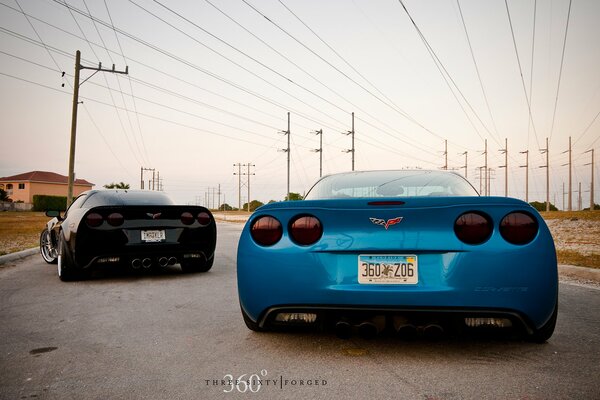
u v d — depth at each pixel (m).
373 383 2.13
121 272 6.17
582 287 5.03
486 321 2.29
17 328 3.18
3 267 6.76
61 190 71.44
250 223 2.57
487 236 2.28
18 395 2.03
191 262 5.98
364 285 2.36
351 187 3.16
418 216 2.34
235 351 2.65
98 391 2.08
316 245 2.42
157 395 2.03
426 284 2.30
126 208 5.28
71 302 4.09
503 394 1.99
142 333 3.05
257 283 2.49
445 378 2.18
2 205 58.25
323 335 2.95
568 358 2.46
